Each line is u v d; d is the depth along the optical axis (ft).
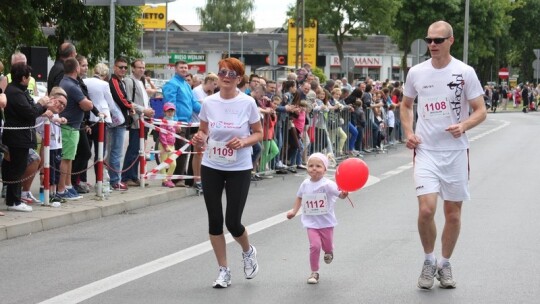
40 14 81.92
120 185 52.34
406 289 29.22
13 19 80.79
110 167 50.67
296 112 66.80
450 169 28.96
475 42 225.35
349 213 46.57
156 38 278.46
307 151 72.28
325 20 186.70
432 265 29.32
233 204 29.48
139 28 102.42
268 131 63.21
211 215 29.48
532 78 318.45
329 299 27.81
